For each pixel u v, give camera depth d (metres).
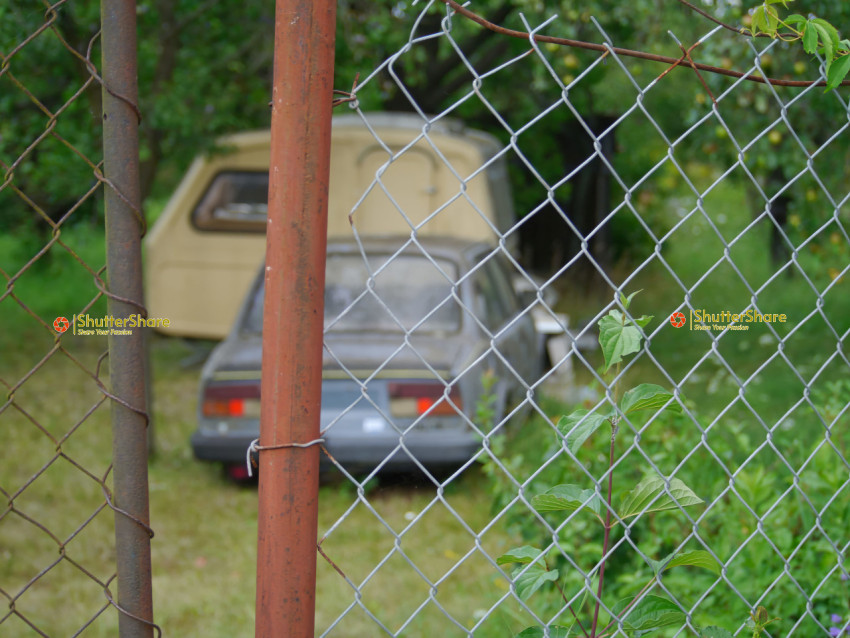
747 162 11.34
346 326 9.96
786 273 18.30
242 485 10.36
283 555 2.51
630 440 5.99
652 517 5.55
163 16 11.22
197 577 7.84
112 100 2.50
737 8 8.61
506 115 24.55
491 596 6.64
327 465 9.13
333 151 15.01
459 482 9.95
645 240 24.92
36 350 17.58
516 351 11.14
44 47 9.11
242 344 10.14
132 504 2.61
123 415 2.59
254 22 12.59
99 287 2.56
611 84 25.81
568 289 21.39
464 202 14.84
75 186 10.66
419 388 9.02
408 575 7.73
